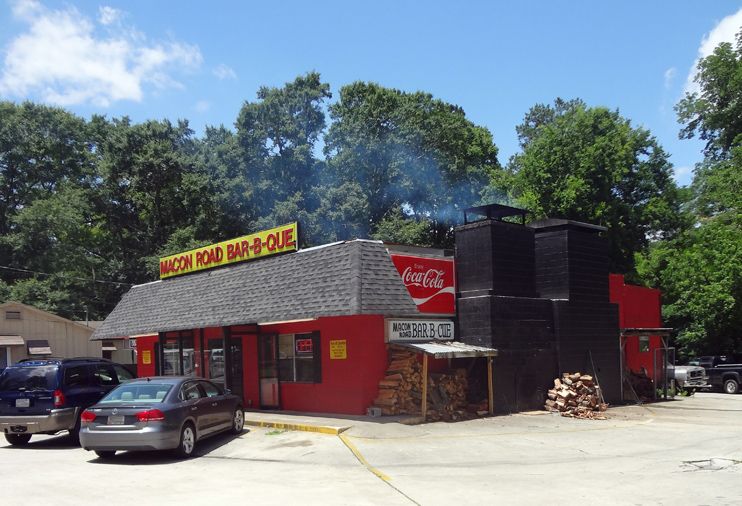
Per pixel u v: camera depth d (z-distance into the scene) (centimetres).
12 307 2956
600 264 1834
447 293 1573
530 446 1079
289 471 901
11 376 1237
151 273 4284
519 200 3691
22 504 699
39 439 1362
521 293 1636
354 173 4116
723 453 993
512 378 1522
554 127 3931
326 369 1477
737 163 3538
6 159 4675
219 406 1189
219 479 845
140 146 4659
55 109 5041
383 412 1367
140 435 981
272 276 1595
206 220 4369
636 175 3988
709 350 3134
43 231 4347
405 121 4281
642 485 754
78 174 5131
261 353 1670
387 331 1426
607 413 1551
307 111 4656
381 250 1417
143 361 2241
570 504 661
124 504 692
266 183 4306
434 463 934
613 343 1833
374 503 678
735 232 3011
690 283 3064
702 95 4125
